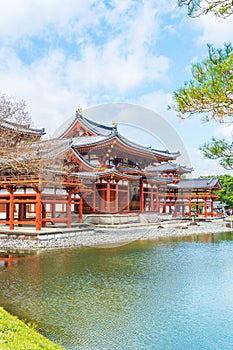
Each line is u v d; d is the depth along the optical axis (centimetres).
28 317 834
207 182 5281
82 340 705
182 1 556
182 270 1412
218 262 1616
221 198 7106
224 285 1158
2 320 714
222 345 682
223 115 633
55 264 1535
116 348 669
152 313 869
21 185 2508
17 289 1090
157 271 1390
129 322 805
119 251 1958
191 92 623
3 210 3478
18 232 2303
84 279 1234
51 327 771
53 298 993
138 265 1526
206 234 3156
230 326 786
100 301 965
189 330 759
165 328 773
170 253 1900
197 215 5572
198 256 1802
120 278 1256
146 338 716
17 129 2241
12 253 1848
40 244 2097
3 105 2205
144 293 1054
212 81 596
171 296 1016
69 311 880
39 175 2283
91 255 1791
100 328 770
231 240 2614
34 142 2512
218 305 938
